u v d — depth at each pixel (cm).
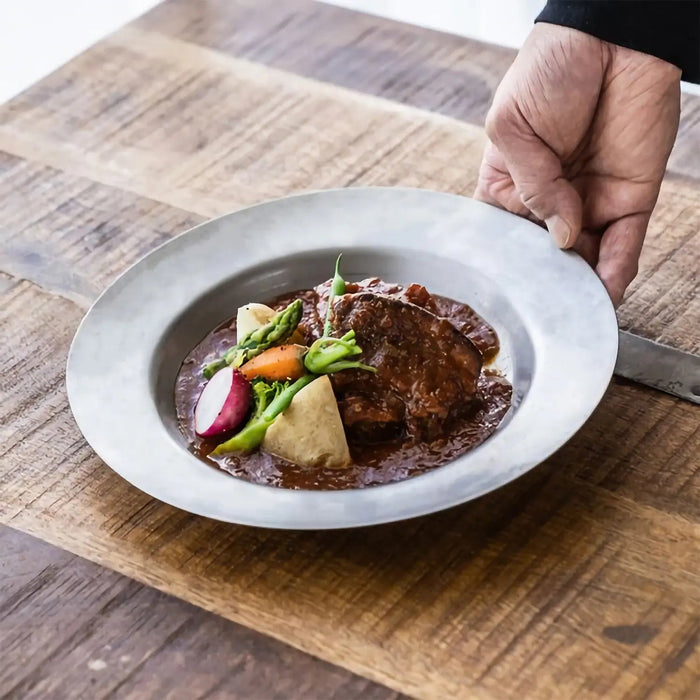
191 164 114
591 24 100
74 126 119
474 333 98
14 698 84
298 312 94
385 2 181
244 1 130
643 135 102
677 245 105
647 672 83
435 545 89
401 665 84
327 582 88
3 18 192
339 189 104
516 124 102
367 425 91
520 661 84
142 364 96
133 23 129
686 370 96
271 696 84
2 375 100
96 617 87
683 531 89
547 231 100
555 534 89
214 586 88
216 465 91
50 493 93
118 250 108
